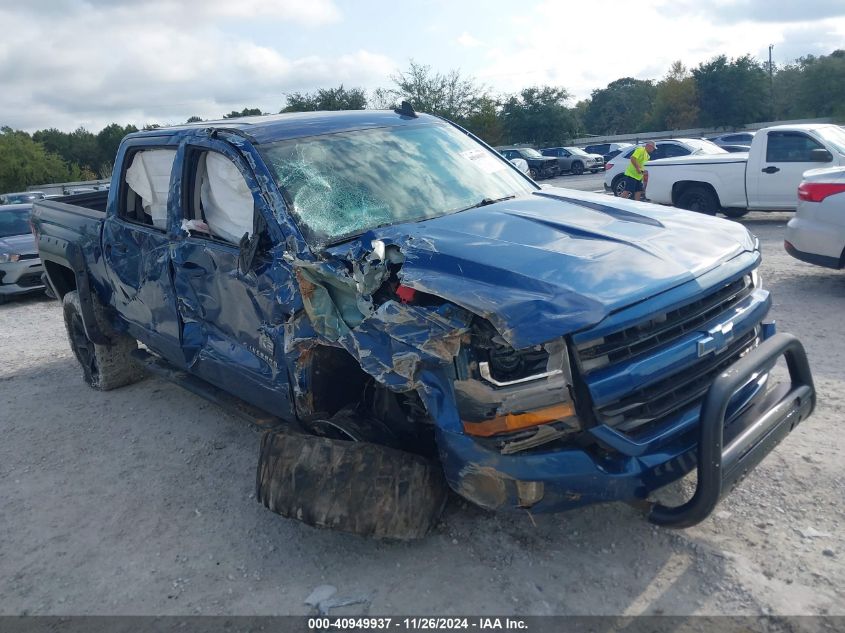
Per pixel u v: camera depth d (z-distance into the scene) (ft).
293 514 10.82
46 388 21.89
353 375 12.46
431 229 11.98
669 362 9.95
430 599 10.43
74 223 19.25
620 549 11.18
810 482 12.59
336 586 10.96
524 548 11.37
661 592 10.16
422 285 10.16
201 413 18.67
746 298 11.82
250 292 12.61
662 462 9.87
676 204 43.39
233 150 13.35
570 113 170.91
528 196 14.76
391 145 14.76
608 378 9.37
